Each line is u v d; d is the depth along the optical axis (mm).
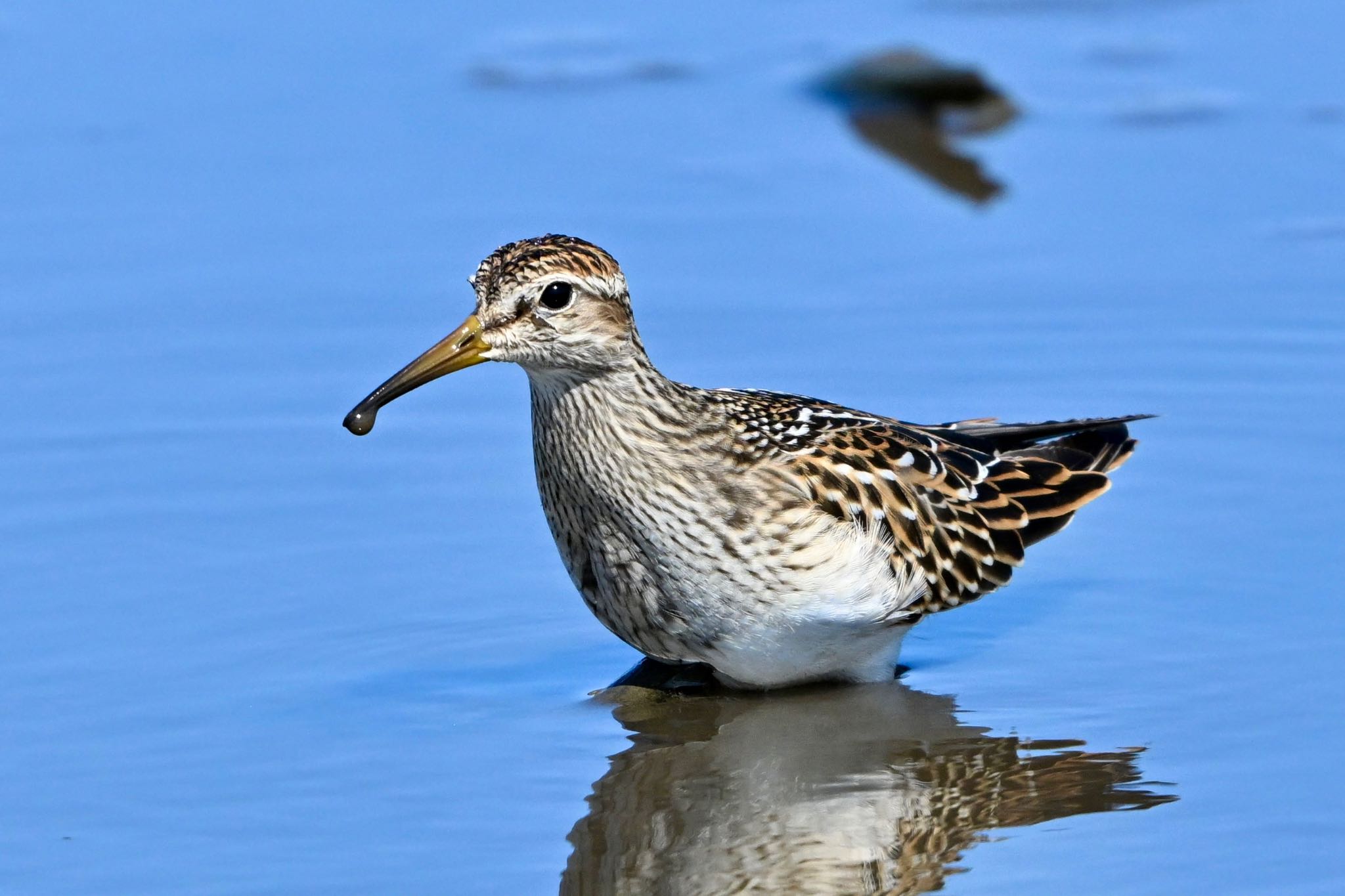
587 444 13133
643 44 25484
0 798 11852
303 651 13953
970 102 23391
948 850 11078
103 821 11547
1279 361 18328
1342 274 19484
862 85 23547
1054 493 14781
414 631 14305
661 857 11109
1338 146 22016
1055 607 14586
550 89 23969
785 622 13219
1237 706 12812
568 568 13867
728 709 13320
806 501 13242
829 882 10797
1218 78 24109
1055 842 11125
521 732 12828
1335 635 13758
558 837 11359
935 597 13938
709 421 13375
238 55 24891
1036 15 26594
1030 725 12789
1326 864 10695
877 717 13086
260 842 11289
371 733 12758
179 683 13430
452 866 11000
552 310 12766
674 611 13266
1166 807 11477
